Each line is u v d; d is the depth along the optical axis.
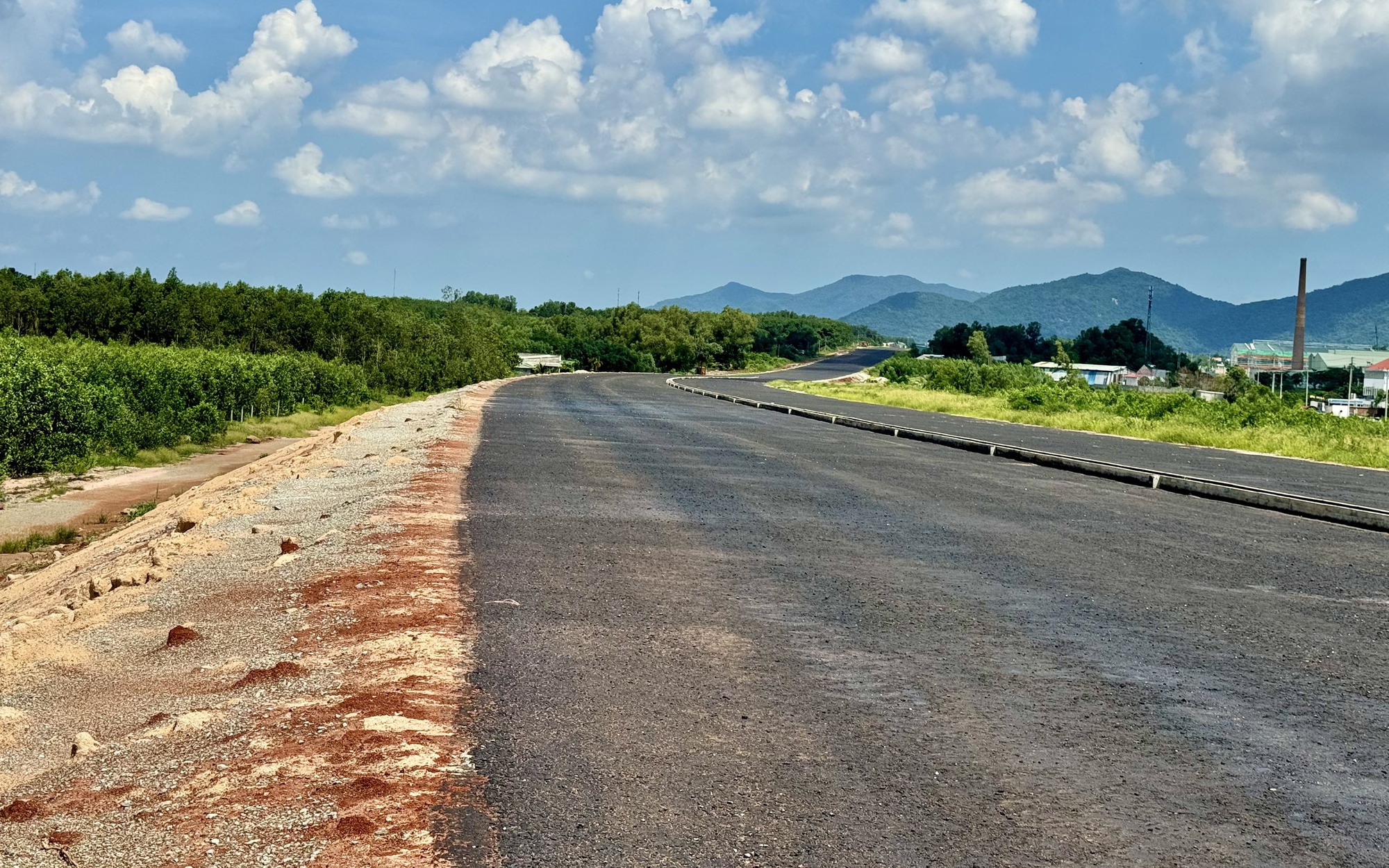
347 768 4.49
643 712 5.40
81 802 4.17
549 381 79.06
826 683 6.04
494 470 16.84
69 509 19.95
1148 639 7.28
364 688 5.55
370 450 20.28
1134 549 11.16
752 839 3.98
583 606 7.71
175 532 12.26
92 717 5.36
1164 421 36.62
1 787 4.50
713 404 47.03
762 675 6.14
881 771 4.72
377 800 4.18
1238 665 6.67
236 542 10.27
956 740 5.17
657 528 11.61
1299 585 9.41
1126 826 4.23
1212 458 24.09
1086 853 3.96
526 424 28.84
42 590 12.01
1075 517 13.63
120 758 4.66
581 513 12.50
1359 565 10.62
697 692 5.77
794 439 26.50
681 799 4.32
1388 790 4.69
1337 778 4.82
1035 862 3.87
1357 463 24.27
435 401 43.59
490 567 9.02
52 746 4.99
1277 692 6.11
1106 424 34.44
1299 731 5.45
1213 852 4.01
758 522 12.27
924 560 10.13
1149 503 15.41
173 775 4.44
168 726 5.02
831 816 4.21
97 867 3.63
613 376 100.81
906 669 6.36
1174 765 4.91
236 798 4.19
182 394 32.81
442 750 4.75
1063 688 6.08
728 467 18.88
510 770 4.56
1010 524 12.80
